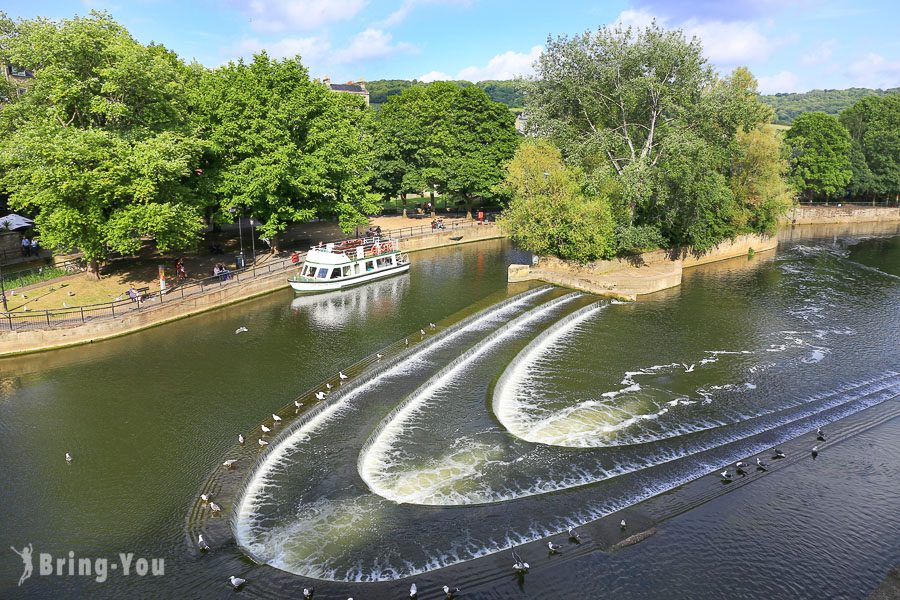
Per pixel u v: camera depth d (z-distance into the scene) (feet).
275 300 230.48
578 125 282.97
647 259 282.36
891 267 303.07
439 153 371.56
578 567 89.40
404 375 154.30
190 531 95.35
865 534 98.68
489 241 369.91
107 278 220.43
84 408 138.21
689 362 170.09
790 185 398.83
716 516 101.91
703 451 122.21
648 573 88.99
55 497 104.63
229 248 284.20
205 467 113.29
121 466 114.21
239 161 251.19
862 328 200.23
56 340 174.29
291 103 253.24
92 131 188.44
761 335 193.06
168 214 192.44
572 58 257.96
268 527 97.19
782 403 144.56
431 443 123.34
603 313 218.18
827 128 452.76
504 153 385.91
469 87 382.22
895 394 149.89
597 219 250.98
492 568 88.53
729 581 88.17
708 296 243.19
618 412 139.03
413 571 87.51
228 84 254.27
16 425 130.31
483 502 103.96
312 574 86.84
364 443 120.78
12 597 81.92
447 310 214.90
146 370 159.84
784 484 111.45
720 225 312.50
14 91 237.25
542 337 187.83
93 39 199.82
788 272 291.38
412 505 102.89
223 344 179.63
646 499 105.91
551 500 104.68
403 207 424.46
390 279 266.57
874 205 499.10
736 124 256.11
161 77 215.31
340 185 278.05
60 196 185.16
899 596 85.66
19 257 240.12
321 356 169.37
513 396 148.05
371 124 379.14
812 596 86.02
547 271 259.39
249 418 132.16
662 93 252.83
